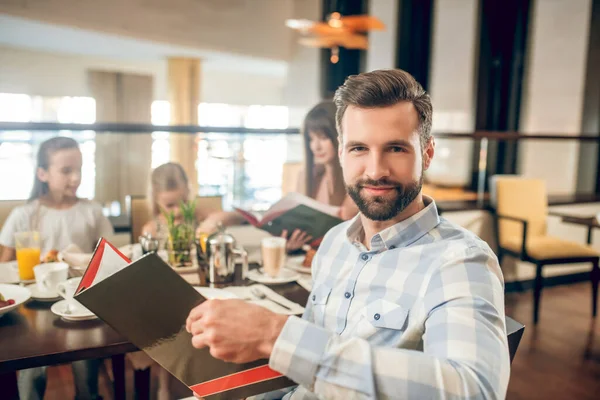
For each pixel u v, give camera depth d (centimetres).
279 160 317
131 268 72
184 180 242
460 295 78
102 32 639
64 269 144
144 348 72
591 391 245
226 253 162
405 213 98
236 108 1111
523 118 504
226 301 71
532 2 487
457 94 570
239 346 68
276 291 157
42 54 862
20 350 109
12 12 567
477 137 399
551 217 410
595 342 302
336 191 223
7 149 221
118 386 160
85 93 923
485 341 70
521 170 484
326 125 218
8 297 136
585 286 418
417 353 68
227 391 74
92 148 258
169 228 174
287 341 69
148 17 672
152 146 280
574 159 463
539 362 274
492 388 66
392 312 93
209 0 716
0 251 208
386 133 86
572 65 462
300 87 791
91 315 127
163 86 1000
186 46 707
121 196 271
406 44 630
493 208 380
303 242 184
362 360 66
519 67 504
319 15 738
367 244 105
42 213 215
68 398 222
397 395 64
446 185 484
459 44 564
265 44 778
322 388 68
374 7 667
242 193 322
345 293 102
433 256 93
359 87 88
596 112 453
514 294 393
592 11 444
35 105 876
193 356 75
